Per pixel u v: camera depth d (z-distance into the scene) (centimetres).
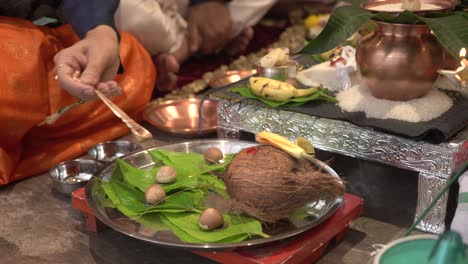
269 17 368
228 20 290
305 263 130
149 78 213
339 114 155
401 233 143
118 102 199
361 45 155
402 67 146
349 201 136
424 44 148
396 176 167
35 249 141
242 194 120
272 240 117
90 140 192
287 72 183
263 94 167
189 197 136
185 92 251
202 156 155
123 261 135
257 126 167
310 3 372
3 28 178
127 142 187
